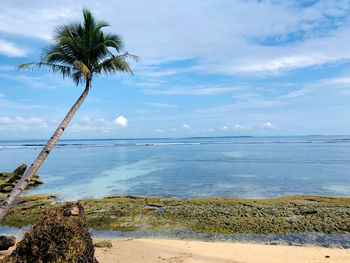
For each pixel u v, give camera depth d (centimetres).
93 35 888
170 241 990
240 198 1759
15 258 430
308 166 3616
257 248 909
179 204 1591
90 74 914
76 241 452
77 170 3588
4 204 619
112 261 751
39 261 423
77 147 11938
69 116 835
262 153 6322
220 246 931
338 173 2931
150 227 1202
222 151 7444
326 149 7462
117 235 1110
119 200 1706
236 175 2898
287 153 6156
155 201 1675
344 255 827
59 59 909
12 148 11056
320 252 866
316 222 1197
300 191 2012
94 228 1197
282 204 1516
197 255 820
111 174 3170
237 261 766
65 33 880
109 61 938
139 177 2903
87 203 1631
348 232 1089
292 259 786
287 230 1122
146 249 876
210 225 1202
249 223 1206
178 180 2645
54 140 777
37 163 721
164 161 4756
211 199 1684
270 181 2483
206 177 2802
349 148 7812
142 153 7175
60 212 483
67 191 2155
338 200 1597
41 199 1764
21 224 1262
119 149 9706
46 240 440
